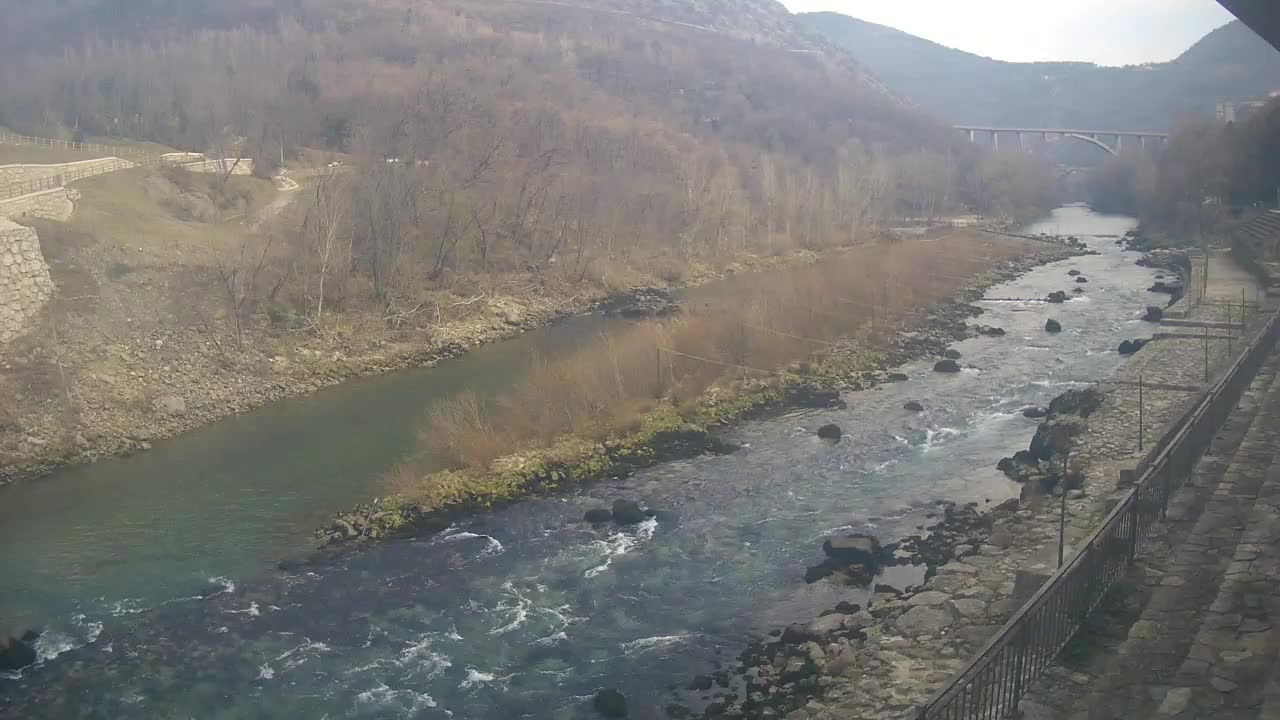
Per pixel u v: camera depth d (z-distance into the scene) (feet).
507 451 143.64
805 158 553.64
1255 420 106.11
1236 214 368.07
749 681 84.84
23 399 161.27
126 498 135.74
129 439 159.53
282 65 464.24
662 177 386.93
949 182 540.11
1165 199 426.51
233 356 194.59
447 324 234.99
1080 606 65.51
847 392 180.24
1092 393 152.76
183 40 553.23
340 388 192.03
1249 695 53.01
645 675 87.45
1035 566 89.40
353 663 91.91
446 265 269.23
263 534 122.11
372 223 240.94
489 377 196.75
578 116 437.17
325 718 83.51
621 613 99.14
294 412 176.04
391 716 83.56
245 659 93.09
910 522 117.50
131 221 231.71
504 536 119.24
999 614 85.97
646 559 111.34
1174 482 86.63
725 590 102.99
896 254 293.23
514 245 294.25
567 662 90.58
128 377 177.17
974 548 104.83
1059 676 59.88
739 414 165.48
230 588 107.86
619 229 323.57
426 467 141.28
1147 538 78.07
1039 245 390.83
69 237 208.95
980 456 140.77
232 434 164.25
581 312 264.31
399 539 119.34
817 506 124.98
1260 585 65.67
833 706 75.82
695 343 185.68
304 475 142.31
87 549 118.93
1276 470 88.99
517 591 104.83
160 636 97.86
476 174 315.99
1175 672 57.41
